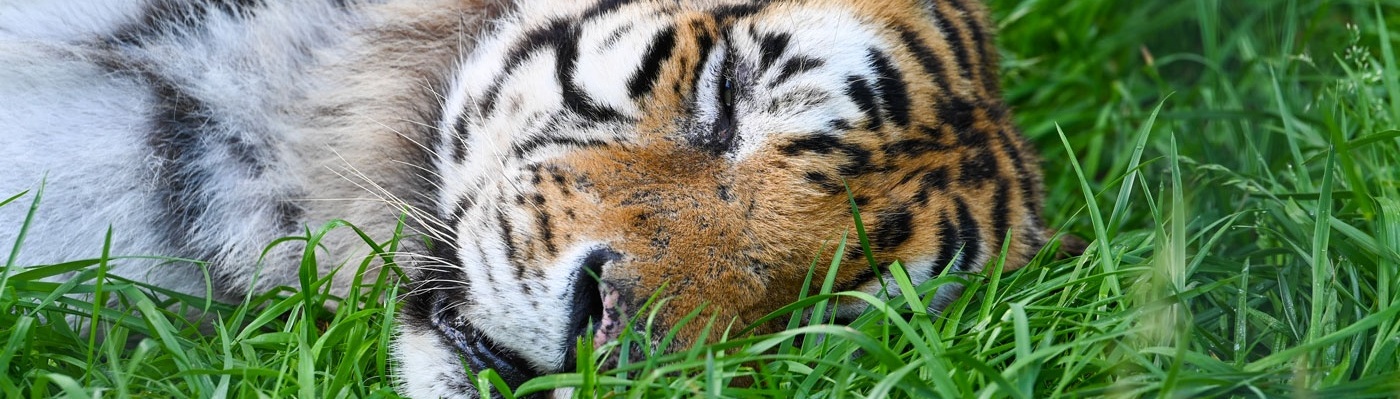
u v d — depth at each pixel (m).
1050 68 16.23
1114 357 8.29
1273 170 12.77
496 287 8.67
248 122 10.12
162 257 9.00
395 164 10.27
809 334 8.23
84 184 9.75
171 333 8.44
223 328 8.45
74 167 9.73
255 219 10.11
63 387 7.25
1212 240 9.52
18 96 9.73
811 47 9.06
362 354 8.66
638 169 8.73
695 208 8.43
